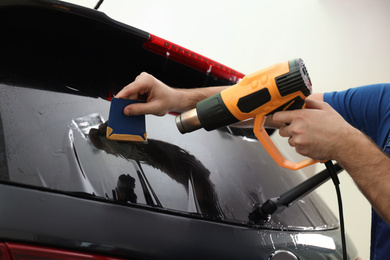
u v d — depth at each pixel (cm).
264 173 91
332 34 324
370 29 316
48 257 56
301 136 70
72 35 81
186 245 67
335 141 68
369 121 97
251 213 79
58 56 82
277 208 77
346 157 69
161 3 363
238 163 89
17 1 69
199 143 87
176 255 65
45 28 78
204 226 71
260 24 347
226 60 346
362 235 289
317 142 69
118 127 73
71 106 74
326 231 88
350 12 320
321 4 329
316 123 69
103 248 60
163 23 356
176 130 87
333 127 68
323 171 77
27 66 75
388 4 313
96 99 80
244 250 72
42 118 68
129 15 355
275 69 69
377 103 95
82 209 61
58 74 79
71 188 62
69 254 58
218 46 350
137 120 76
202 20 358
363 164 69
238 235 73
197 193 75
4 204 56
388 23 313
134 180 69
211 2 360
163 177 73
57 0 73
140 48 86
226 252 70
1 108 65
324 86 320
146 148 77
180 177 75
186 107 87
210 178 80
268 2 348
